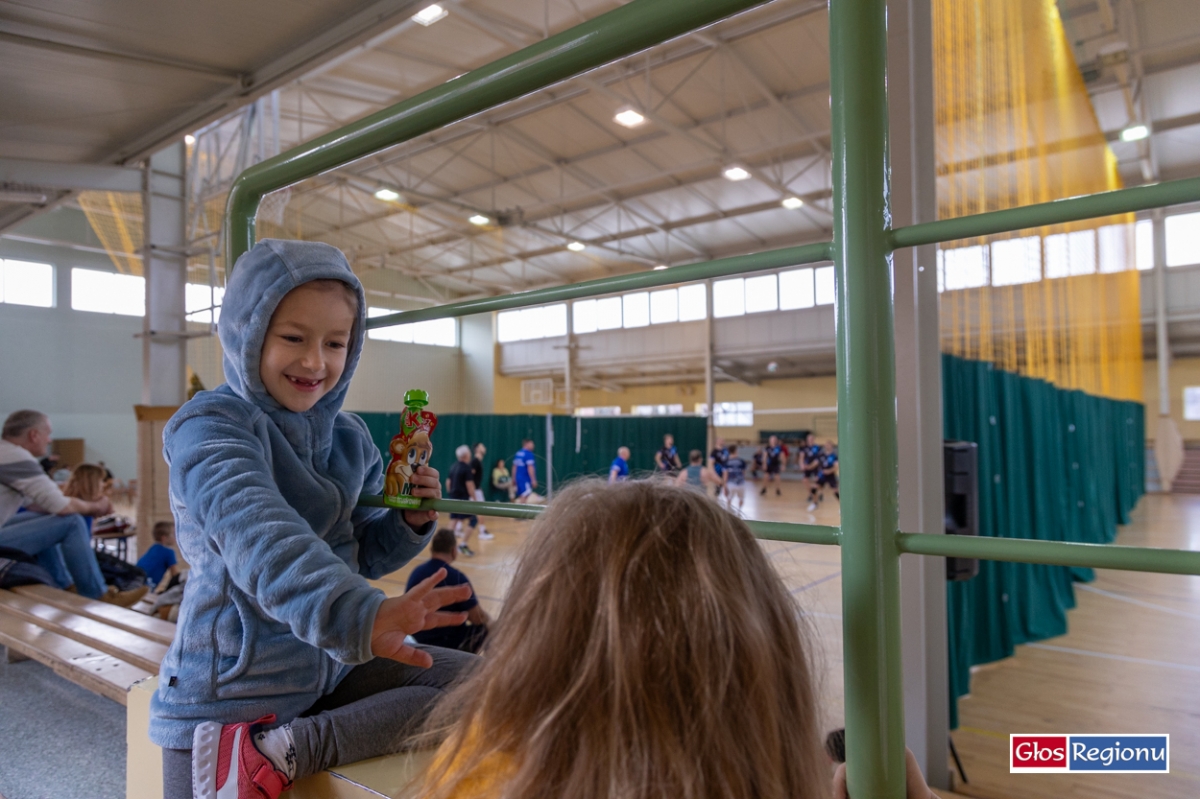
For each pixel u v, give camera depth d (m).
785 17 8.19
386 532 0.96
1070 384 5.99
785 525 0.56
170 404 5.91
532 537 0.47
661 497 0.45
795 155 11.66
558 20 8.26
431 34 8.59
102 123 4.76
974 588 3.51
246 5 3.34
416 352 18.70
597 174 12.69
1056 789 2.27
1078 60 6.71
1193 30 7.30
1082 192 6.27
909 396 2.14
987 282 3.82
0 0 3.25
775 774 0.39
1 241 13.47
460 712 0.49
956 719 2.74
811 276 15.11
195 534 0.79
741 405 19.34
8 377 13.69
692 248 16.08
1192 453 14.77
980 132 3.52
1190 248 13.94
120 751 1.73
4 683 2.24
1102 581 5.67
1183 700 3.07
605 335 17.81
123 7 3.34
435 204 14.02
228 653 0.78
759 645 0.40
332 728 0.78
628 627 0.39
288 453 0.82
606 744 0.37
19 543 2.86
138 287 15.33
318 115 10.95
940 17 3.07
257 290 0.78
